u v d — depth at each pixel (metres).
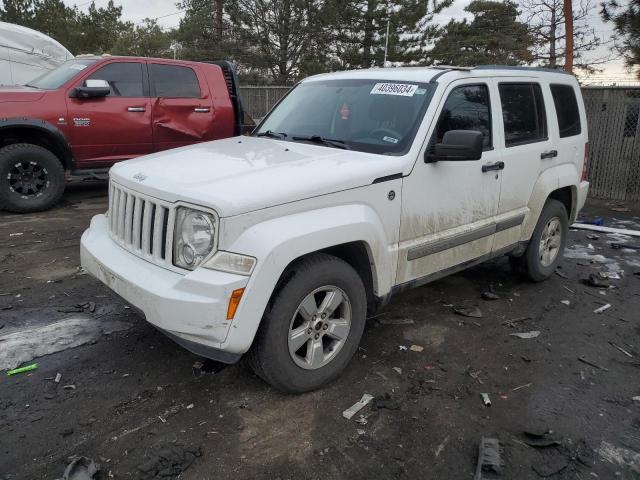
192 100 8.34
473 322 4.44
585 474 2.74
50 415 3.03
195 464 2.70
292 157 3.57
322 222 3.12
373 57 30.52
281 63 31.89
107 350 3.76
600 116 9.81
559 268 5.92
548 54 22.03
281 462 2.73
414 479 2.66
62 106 7.35
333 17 29.17
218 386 3.37
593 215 8.78
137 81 7.94
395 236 3.62
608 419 3.19
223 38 32.09
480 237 4.34
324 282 3.19
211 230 2.84
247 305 2.83
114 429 2.94
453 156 3.59
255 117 18.72
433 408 3.23
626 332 4.37
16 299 4.56
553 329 4.38
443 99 3.92
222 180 3.07
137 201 3.25
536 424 3.11
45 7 33.72
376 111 4.05
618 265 6.06
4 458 2.69
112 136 7.75
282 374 3.12
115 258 3.34
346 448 2.86
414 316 4.52
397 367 3.68
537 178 4.89
